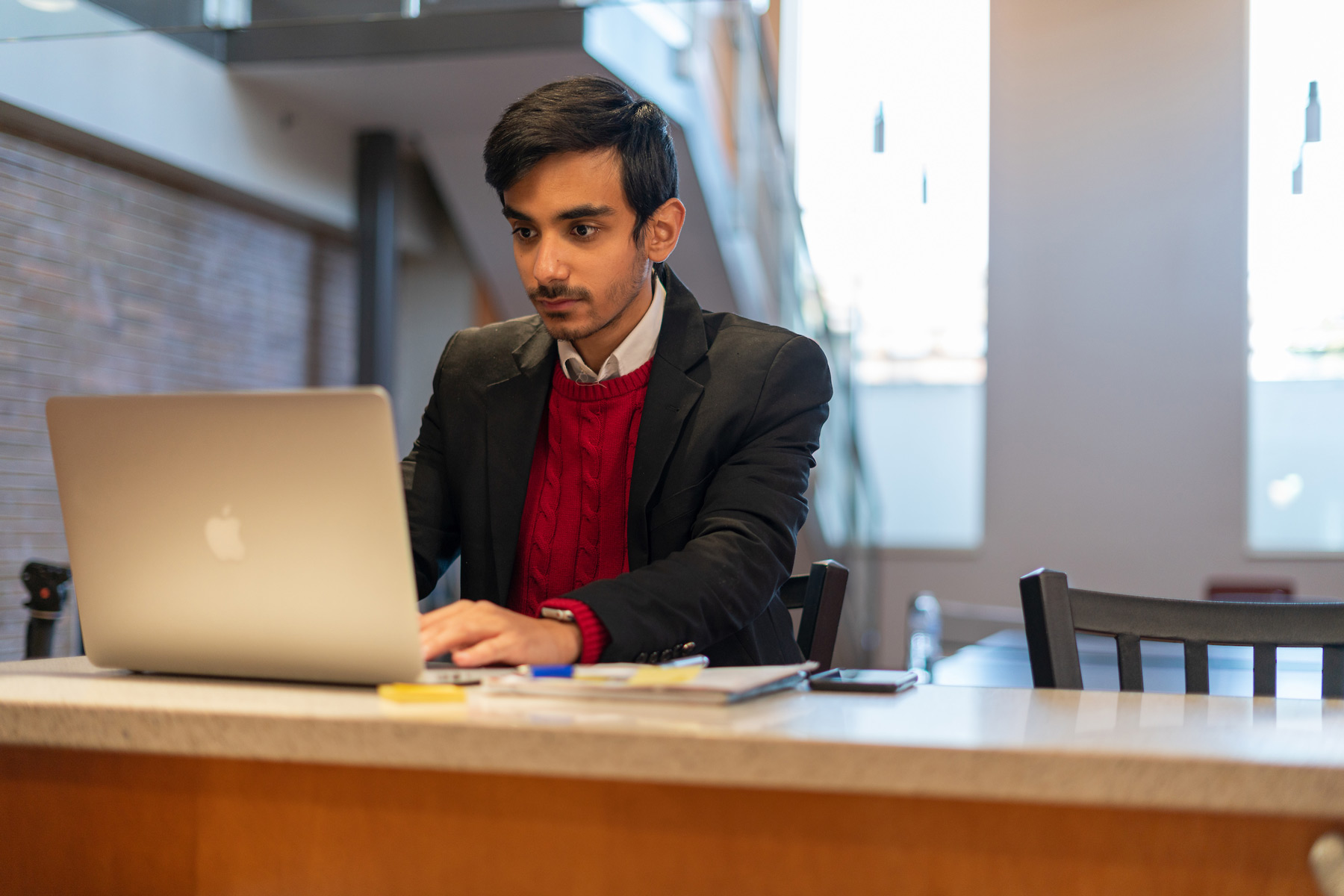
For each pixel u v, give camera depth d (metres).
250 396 0.94
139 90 4.30
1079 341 6.49
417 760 0.76
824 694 0.98
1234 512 6.26
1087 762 0.68
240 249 5.15
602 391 1.44
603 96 1.29
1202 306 6.34
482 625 1.03
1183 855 0.70
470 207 5.45
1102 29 6.50
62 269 4.27
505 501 1.46
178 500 0.98
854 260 6.75
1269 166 6.33
